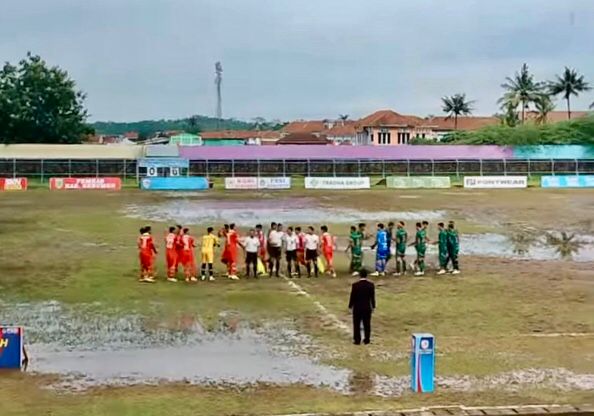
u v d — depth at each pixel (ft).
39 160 275.18
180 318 72.23
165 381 53.11
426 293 84.84
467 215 172.45
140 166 269.64
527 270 102.32
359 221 156.66
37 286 87.81
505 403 48.70
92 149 284.00
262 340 64.54
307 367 56.65
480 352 61.11
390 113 537.65
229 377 54.08
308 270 94.38
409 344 63.26
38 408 47.19
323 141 514.68
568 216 172.96
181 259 91.66
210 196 219.00
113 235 134.10
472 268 103.14
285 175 286.87
